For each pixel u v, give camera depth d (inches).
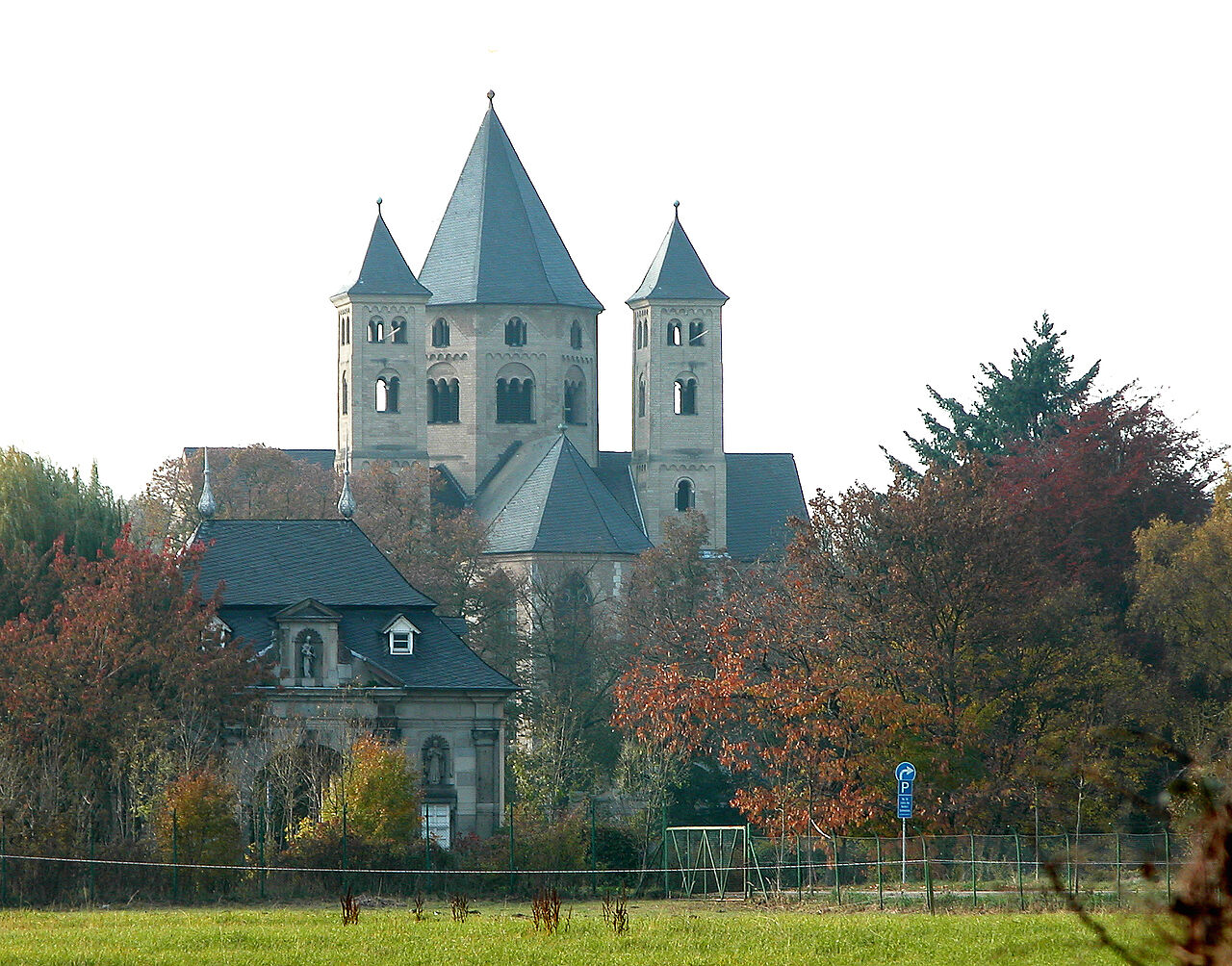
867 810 7086.6
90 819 7278.5
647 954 3873.0
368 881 6594.5
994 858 6328.7
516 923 4815.5
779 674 7864.2
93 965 3752.5
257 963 3737.7
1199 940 1173.7
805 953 3875.5
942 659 7736.2
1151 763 7677.2
